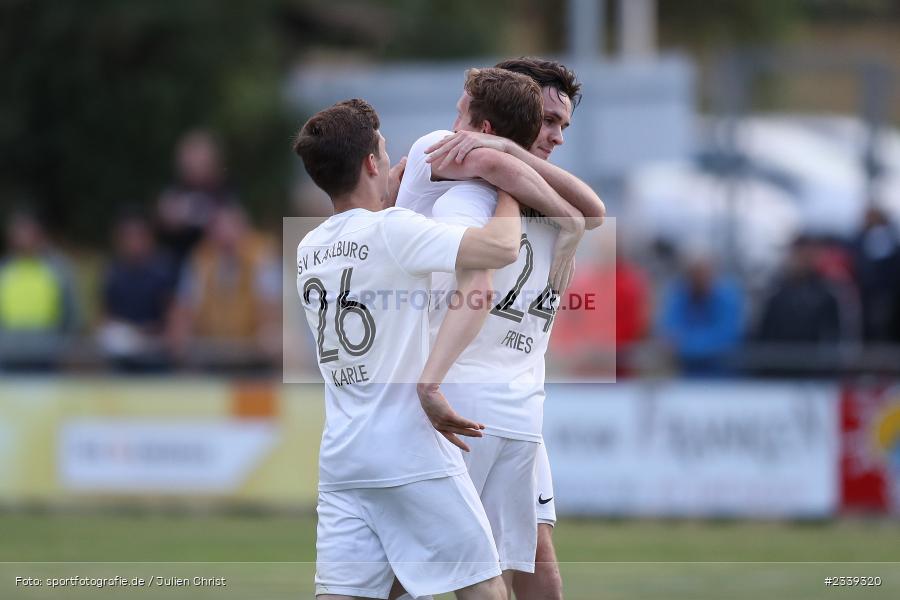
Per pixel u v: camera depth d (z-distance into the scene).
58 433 36.03
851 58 50.84
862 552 28.73
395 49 96.69
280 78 84.50
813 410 33.88
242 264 38.31
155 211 76.50
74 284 42.31
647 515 34.28
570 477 34.47
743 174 53.38
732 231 49.56
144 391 35.91
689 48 109.12
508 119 16.03
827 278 36.78
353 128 15.55
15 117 79.62
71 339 37.47
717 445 34.09
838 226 59.44
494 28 101.75
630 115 48.41
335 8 95.62
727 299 36.03
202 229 42.12
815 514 33.81
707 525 33.41
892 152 63.72
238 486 35.53
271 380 35.56
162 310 39.69
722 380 34.75
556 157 48.81
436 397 14.79
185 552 28.25
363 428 15.22
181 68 80.38
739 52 51.28
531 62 17.00
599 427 34.44
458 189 15.95
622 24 79.81
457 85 50.84
